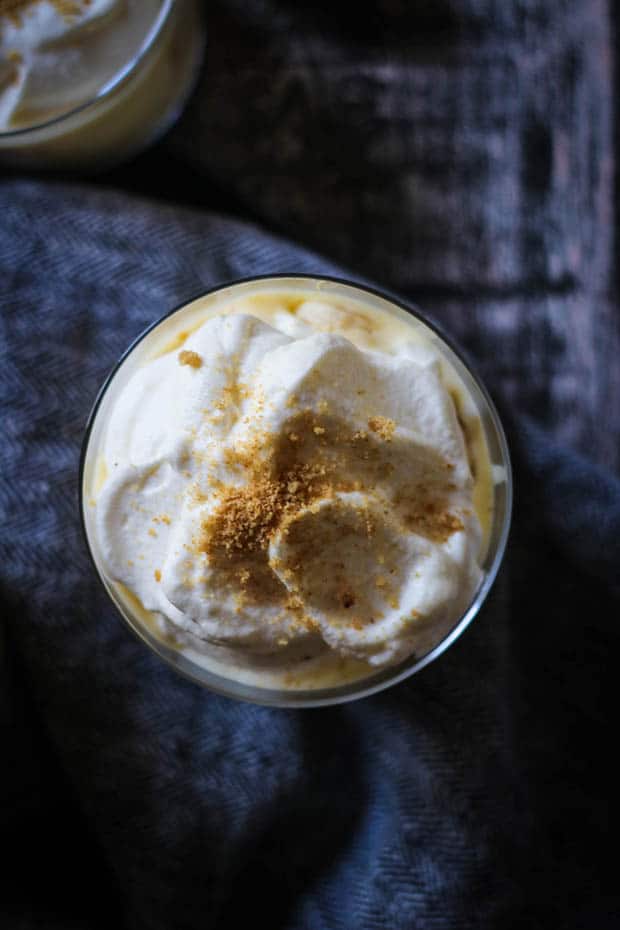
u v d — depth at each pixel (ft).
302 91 1.11
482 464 0.89
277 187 1.11
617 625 1.06
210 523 0.81
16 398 1.01
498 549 0.89
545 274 1.11
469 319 1.11
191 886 1.00
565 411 1.12
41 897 1.02
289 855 1.01
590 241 1.11
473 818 0.98
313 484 0.82
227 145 1.11
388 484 0.84
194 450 0.83
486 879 0.98
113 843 1.00
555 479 1.05
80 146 1.08
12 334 1.01
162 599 0.85
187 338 0.88
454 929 0.97
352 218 1.11
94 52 0.99
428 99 1.11
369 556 0.83
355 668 0.88
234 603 0.83
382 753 1.00
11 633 1.01
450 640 0.88
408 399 0.85
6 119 1.01
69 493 1.00
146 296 1.02
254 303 0.89
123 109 1.05
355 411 0.83
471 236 1.11
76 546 1.00
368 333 0.88
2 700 1.00
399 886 0.98
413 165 1.11
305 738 1.01
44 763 1.03
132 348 0.88
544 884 0.99
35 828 1.03
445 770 0.99
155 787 1.00
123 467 0.84
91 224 1.02
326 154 1.11
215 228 1.02
